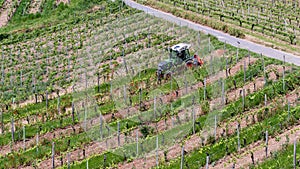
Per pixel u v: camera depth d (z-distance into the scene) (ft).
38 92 147.74
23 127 116.47
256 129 111.96
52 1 256.93
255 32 181.88
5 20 237.25
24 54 185.47
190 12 208.85
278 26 186.19
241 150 105.70
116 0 232.32
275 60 150.92
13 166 109.19
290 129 112.57
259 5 215.10
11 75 164.96
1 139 119.96
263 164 99.25
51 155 110.93
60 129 122.11
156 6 221.66
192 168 100.37
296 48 164.96
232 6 214.90
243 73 140.87
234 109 120.98
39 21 228.63
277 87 130.52
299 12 204.95
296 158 99.71
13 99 142.82
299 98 124.67
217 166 101.09
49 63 172.45
